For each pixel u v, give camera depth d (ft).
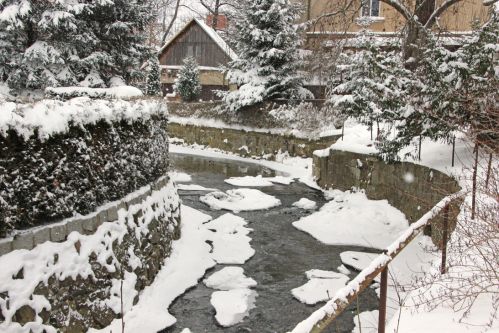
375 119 33.58
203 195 37.65
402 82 25.68
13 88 44.32
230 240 26.12
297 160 52.06
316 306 18.26
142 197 19.42
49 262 12.73
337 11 40.42
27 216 12.41
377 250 24.85
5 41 43.91
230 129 62.39
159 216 21.20
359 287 7.48
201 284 20.20
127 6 49.96
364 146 35.47
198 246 24.27
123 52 53.11
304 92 59.47
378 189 32.35
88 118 14.82
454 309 10.03
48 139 13.00
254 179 44.50
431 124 23.02
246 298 18.86
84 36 46.96
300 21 63.52
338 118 49.88
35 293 12.07
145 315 16.28
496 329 8.57
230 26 88.58
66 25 43.45
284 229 28.96
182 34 94.38
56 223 13.38
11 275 11.59
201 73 90.63
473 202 13.87
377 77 27.37
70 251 13.60
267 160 56.08
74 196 14.21
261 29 58.54
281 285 20.39
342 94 49.44
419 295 10.48
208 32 90.99
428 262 17.54
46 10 43.21
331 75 48.96
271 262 23.21
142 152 20.17
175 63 96.02
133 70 53.31
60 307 12.90
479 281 11.07
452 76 21.70
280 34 56.39
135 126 19.39
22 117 12.10
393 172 30.30
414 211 26.43
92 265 14.49
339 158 37.99
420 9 36.45
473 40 22.66
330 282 20.47
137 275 17.47
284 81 57.26
